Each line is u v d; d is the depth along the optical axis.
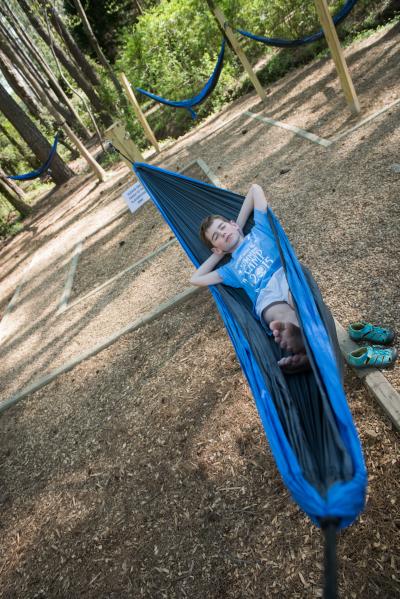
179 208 3.62
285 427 1.80
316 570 1.89
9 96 13.58
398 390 2.26
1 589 2.65
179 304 4.17
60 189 14.07
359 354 2.41
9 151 22.89
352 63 7.09
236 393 2.88
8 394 4.68
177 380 3.32
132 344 4.08
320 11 4.80
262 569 2.00
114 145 8.10
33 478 3.34
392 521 1.88
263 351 2.35
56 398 4.08
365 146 4.52
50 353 4.96
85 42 21.91
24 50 18.20
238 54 7.98
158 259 5.32
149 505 2.58
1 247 12.12
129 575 2.30
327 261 3.38
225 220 3.01
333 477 1.41
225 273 2.90
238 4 10.09
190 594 2.08
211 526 2.28
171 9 11.35
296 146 5.64
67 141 18.81
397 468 2.03
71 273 6.79
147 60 11.97
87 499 2.87
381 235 3.26
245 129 7.61
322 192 4.27
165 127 11.88
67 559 2.58
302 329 1.93
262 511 2.20
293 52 9.29
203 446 2.70
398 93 5.20
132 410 3.33
